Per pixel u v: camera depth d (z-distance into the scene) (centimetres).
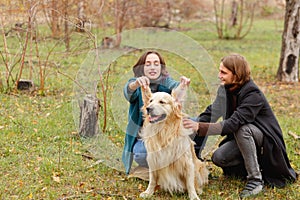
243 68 416
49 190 422
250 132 413
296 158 523
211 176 466
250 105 411
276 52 1493
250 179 424
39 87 815
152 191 418
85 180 450
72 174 462
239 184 446
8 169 468
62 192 420
